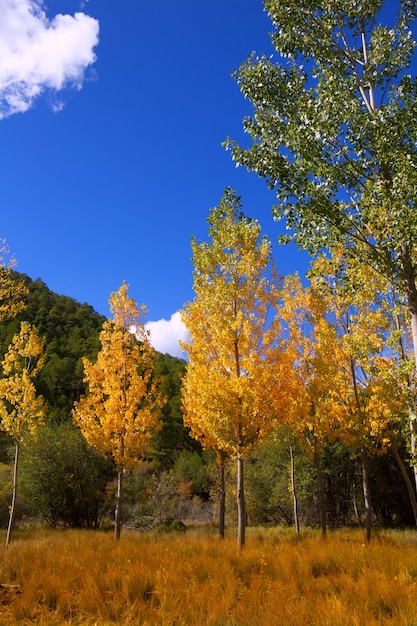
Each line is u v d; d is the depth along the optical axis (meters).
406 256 6.23
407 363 6.75
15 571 7.54
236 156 6.99
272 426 10.21
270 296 10.90
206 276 11.26
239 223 11.19
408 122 6.22
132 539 12.98
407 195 5.84
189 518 28.48
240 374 10.40
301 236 6.91
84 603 5.82
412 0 6.78
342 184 6.71
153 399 13.70
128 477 24.02
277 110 6.93
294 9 6.85
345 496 23.73
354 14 6.92
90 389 13.28
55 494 21.08
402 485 22.59
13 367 14.32
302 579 6.74
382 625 4.61
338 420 12.55
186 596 5.90
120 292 13.84
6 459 28.38
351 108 6.30
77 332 69.12
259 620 4.85
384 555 8.40
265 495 24.98
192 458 43.06
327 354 12.31
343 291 7.59
